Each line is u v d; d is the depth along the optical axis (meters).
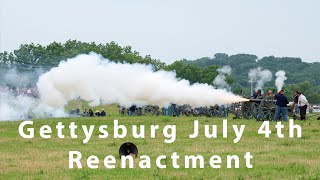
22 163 22.45
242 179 18.97
